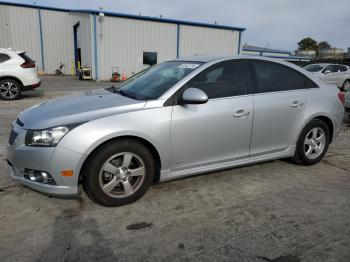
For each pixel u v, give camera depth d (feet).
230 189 12.38
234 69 12.73
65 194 9.92
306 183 13.15
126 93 12.57
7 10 82.12
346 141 20.43
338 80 56.24
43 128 9.84
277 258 8.29
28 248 8.48
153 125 10.66
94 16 66.54
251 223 9.96
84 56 76.18
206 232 9.42
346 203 11.44
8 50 34.17
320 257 8.36
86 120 9.98
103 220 9.95
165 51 75.92
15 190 11.82
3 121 23.70
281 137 13.79
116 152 10.28
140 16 70.79
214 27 80.28
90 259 8.12
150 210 10.62
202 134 11.62
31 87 35.24
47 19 86.79
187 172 11.81
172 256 8.30
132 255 8.31
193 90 10.87
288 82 14.01
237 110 12.23
